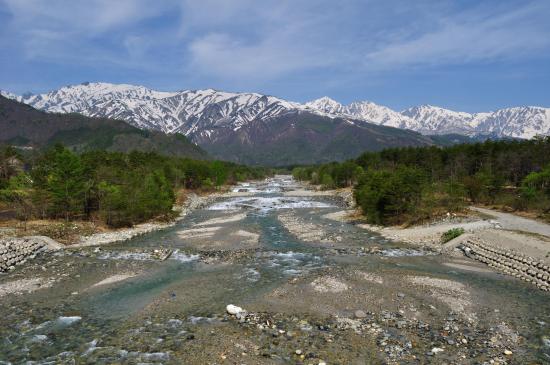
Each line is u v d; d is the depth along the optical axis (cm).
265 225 6191
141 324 2277
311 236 5228
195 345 1991
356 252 4209
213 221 6675
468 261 3812
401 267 3566
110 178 6794
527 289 2895
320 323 2259
